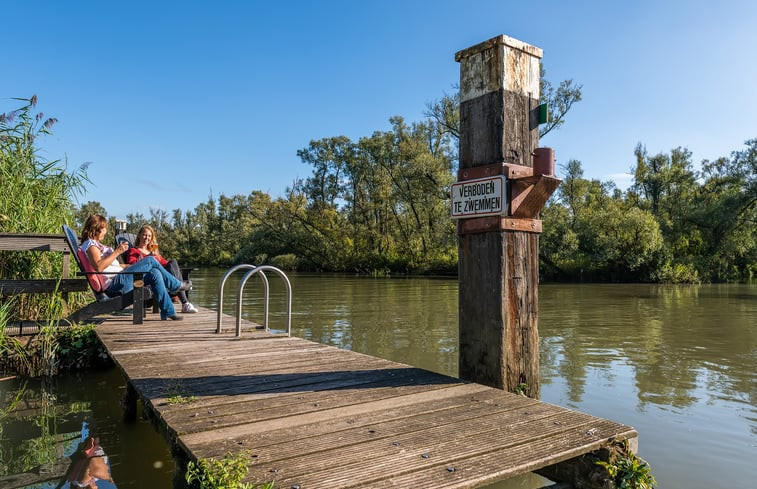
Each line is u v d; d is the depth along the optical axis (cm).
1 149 702
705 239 4275
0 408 463
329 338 836
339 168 6075
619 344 820
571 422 265
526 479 322
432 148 4953
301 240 4872
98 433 401
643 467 235
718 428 421
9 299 605
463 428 255
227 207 7850
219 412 278
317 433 246
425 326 977
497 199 343
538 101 369
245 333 569
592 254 3547
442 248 4188
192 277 3372
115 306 619
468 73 373
